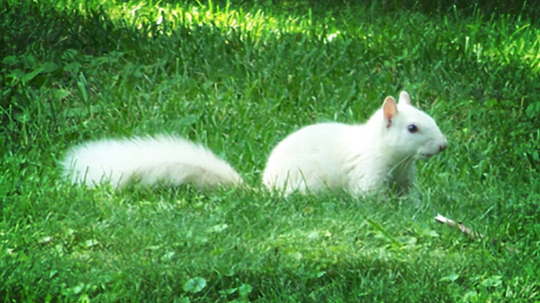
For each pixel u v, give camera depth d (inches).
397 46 633.6
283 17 732.7
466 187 439.5
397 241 351.3
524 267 331.6
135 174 426.9
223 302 308.3
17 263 325.7
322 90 556.7
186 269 324.5
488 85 581.0
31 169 439.5
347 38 649.0
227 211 385.4
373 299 304.8
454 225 361.4
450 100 567.8
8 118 505.0
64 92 531.2
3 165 435.8
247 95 546.6
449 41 644.1
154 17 676.7
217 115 525.7
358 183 413.7
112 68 574.6
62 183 416.2
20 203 384.5
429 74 587.5
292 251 342.0
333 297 305.6
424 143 402.3
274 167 429.1
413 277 323.3
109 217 378.3
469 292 311.3
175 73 573.3
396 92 566.3
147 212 386.3
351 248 346.6
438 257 341.7
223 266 324.2
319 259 333.7
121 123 512.7
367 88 569.9
